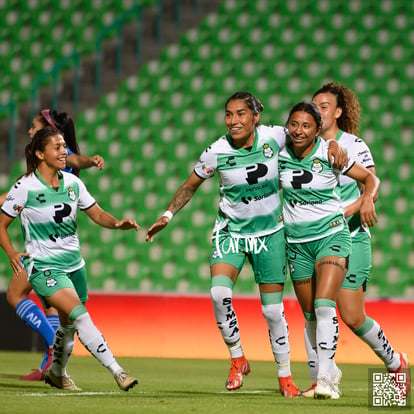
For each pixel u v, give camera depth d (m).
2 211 19.64
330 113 21.14
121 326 40.09
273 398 18.95
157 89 59.66
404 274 49.69
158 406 15.98
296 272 19.72
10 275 52.12
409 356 37.25
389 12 60.81
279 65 59.28
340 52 59.25
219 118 57.38
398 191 52.41
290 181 19.14
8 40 65.94
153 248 51.97
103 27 64.81
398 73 57.91
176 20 63.16
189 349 39.38
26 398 17.69
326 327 18.38
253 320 38.59
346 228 19.25
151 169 55.56
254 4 62.81
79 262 20.20
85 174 55.59
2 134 59.91
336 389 19.88
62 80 61.97
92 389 21.31
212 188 53.44
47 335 23.48
